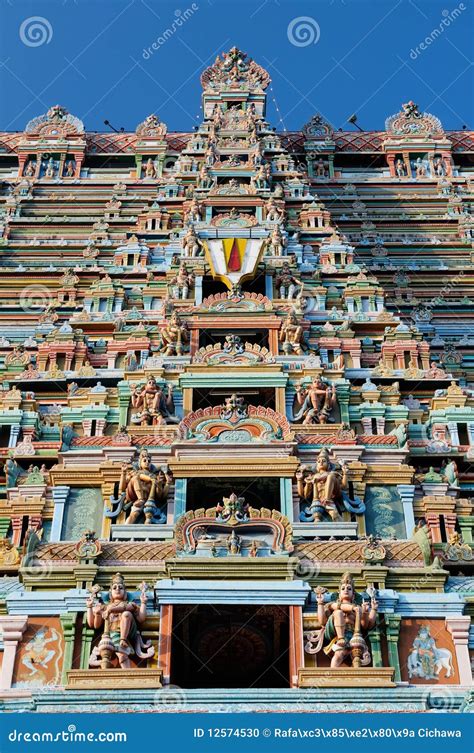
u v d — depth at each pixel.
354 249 42.06
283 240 36.25
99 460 27.08
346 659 22.92
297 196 40.88
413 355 31.70
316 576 24.22
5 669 22.94
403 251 43.19
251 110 47.16
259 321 31.48
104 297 34.69
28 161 47.53
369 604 23.47
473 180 47.81
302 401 28.80
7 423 29.30
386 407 29.02
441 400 29.94
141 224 39.78
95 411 28.78
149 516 25.75
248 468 26.38
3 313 36.75
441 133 49.44
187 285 33.84
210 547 24.55
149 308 34.25
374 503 26.42
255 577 24.09
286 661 24.61
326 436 27.42
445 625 23.70
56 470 26.77
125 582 24.22
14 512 26.56
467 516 26.88
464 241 43.72
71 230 42.56
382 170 48.81
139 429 27.84
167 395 28.91
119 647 22.84
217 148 43.62
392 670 22.52
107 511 26.06
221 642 24.78
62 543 24.91
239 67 49.91
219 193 39.75
